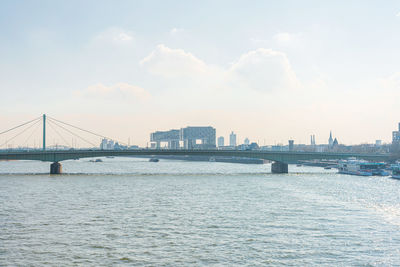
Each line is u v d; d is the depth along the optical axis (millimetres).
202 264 57031
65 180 181750
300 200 115562
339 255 61156
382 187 152375
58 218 88250
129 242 68125
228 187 151875
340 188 148250
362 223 83250
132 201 114000
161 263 57469
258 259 59125
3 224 81812
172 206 104688
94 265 56719
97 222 83812
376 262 58219
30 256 60500
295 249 64125
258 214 92812
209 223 82812
